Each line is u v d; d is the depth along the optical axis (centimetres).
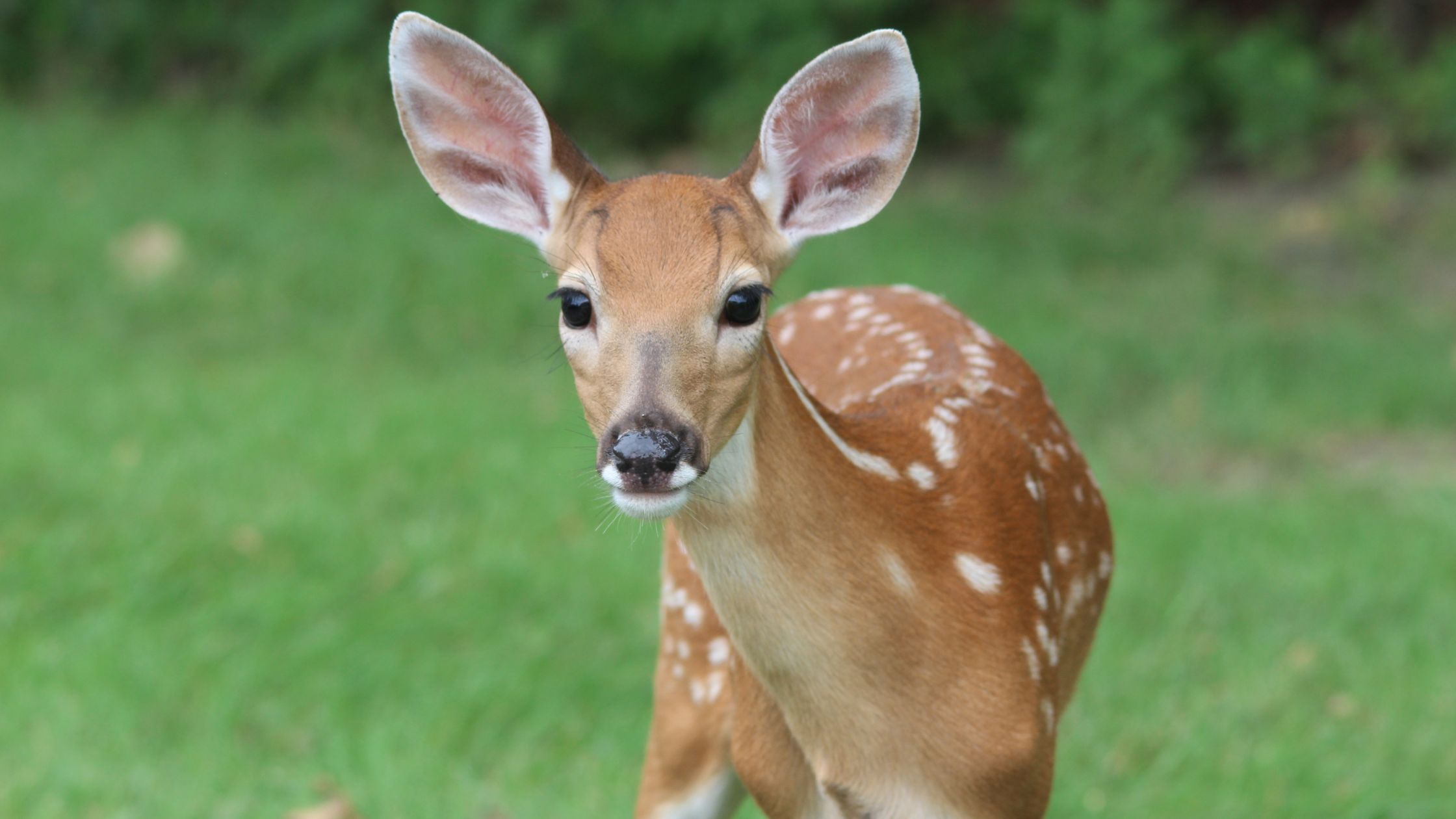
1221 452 1146
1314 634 812
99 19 2027
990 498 468
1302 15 1958
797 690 443
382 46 1931
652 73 1919
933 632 442
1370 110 1853
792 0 1891
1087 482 544
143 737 693
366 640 770
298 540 859
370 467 975
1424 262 1617
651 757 541
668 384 390
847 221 443
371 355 1272
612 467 386
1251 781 667
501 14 1880
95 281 1368
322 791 659
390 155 1803
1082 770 681
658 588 850
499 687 739
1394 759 688
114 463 948
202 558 838
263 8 2016
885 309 589
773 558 426
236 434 1013
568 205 433
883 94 437
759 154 428
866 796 452
